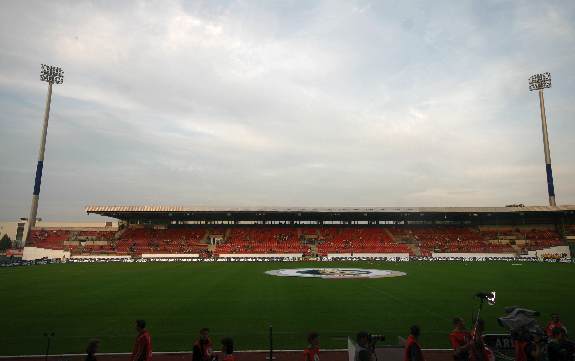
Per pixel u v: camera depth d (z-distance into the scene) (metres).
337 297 27.06
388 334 16.94
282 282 36.34
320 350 14.55
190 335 16.88
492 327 18.42
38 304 24.41
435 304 24.22
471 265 58.47
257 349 14.98
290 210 78.06
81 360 13.52
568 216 84.12
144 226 87.06
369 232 86.06
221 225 88.19
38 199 79.31
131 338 16.38
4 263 63.22
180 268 53.41
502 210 77.75
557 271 47.66
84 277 41.22
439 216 85.44
